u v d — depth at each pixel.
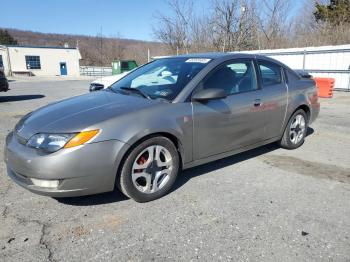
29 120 3.28
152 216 3.02
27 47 42.12
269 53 16.17
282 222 2.92
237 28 25.09
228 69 3.94
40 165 2.80
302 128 5.09
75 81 27.39
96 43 68.94
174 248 2.55
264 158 4.61
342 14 25.84
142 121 3.10
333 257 2.44
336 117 7.87
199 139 3.56
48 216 3.01
